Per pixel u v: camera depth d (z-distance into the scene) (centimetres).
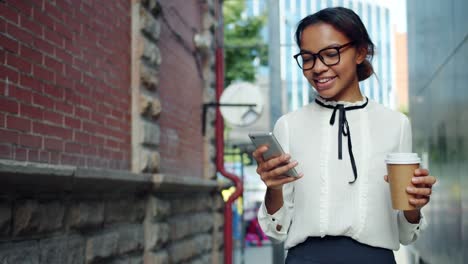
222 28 1203
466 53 680
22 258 396
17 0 409
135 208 630
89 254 504
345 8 269
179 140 866
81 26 520
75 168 447
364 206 264
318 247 267
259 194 2386
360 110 272
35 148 429
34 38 432
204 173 1032
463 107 711
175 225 778
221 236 1068
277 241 283
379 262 264
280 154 253
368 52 278
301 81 1827
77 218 484
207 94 1033
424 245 1152
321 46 263
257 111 1105
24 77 416
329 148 270
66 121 484
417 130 1220
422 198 251
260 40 2562
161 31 770
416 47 1206
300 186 271
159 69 757
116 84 608
